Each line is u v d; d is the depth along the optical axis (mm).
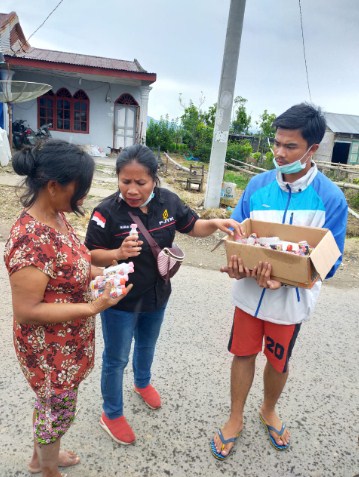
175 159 18328
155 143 20266
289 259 1772
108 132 16547
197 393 2781
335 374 3104
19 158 1483
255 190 2215
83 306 1565
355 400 2828
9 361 2936
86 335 1778
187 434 2426
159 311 2301
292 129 1872
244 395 2320
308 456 2330
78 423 2439
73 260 1603
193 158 19359
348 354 3393
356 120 26156
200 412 2609
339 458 2330
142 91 16125
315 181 2029
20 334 1640
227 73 6934
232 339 2287
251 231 2180
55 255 1528
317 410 2703
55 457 1890
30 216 1529
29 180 1526
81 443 2295
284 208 2090
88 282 1738
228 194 8008
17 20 16016
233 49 6684
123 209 2021
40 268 1469
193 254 5598
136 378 2584
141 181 1908
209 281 4691
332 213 1997
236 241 2076
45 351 1654
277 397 2363
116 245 2061
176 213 2197
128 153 1900
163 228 2109
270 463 2266
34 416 1817
